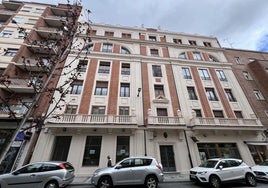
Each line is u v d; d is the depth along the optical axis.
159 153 14.44
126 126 14.21
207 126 15.41
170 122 15.33
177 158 14.49
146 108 16.64
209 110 17.67
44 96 15.72
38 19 20.69
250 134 16.62
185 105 17.62
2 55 17.06
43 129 14.04
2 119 13.85
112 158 13.60
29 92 15.83
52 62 4.89
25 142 13.44
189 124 16.33
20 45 17.98
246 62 23.81
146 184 8.34
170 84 19.06
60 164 8.84
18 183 7.95
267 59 24.88
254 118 17.09
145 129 15.26
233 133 16.38
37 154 12.95
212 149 15.56
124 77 18.62
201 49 23.86
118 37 22.05
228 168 9.22
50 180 8.16
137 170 8.53
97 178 8.23
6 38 18.22
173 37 24.66
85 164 13.38
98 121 14.38
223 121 16.28
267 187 8.76
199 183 9.48
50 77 4.48
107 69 19.22
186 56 22.67
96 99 16.42
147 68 19.97
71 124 13.62
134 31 23.92
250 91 20.50
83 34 20.34
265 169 10.05
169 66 20.83
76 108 15.65
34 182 8.00
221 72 21.72
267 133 16.88
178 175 12.97
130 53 21.30
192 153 14.87
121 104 16.53
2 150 3.14
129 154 14.11
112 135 14.57
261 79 21.16
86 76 17.81
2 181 7.93
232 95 19.73
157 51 22.66
